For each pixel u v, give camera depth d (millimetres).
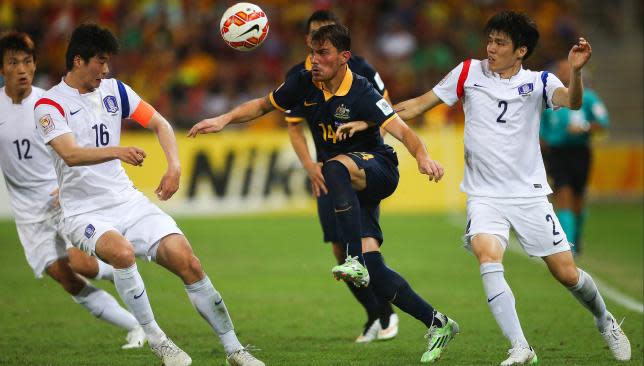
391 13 87312
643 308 30844
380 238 23359
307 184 66062
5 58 24781
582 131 41031
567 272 21750
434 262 42562
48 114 20797
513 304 21297
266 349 24859
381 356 23750
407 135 21906
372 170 22516
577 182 43125
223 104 76500
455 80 22172
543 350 24266
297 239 51688
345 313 30797
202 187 65438
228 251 46969
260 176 65875
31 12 83625
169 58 80625
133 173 64812
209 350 24734
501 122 21672
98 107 21453
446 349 24500
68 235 21734
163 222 21188
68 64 21094
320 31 21828
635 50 94312
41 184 25453
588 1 96625
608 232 53375
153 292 35531
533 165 21844
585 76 42156
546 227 21625
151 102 76625
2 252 47000
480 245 21453
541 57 84250
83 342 26000
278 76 80875
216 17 83688
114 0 85062
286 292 35062
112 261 20625
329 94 22547
